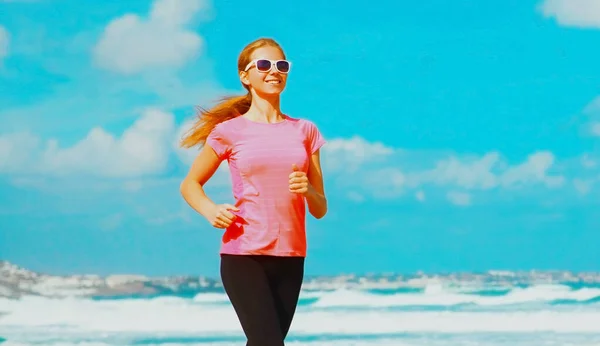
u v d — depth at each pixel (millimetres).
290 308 3717
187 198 3812
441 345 11391
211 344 11938
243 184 3693
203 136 3941
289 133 3766
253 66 3822
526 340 11719
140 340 12516
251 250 3633
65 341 12500
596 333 12500
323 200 3811
